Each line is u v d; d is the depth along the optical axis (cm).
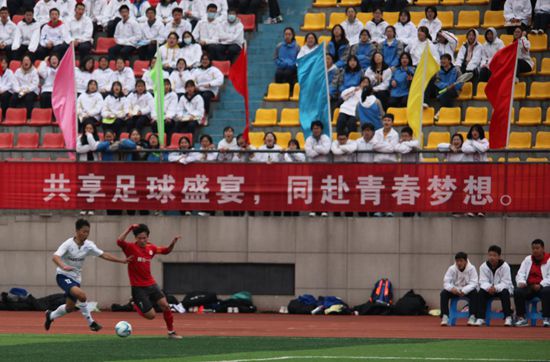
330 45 7794
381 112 7138
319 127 6619
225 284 6719
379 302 6406
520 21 8019
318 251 6619
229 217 6706
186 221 6731
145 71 7900
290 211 6644
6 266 6850
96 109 7675
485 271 5756
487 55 7650
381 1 8369
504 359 3784
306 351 4053
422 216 6569
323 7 8594
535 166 6444
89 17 8612
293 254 6644
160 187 6731
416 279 6544
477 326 5659
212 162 6688
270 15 8475
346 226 6600
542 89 7588
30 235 6838
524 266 5756
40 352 3969
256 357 3784
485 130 7350
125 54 8294
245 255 6681
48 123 7881
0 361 3656
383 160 6594
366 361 3681
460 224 6506
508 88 6519
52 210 6825
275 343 4419
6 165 6812
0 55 8544
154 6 8812
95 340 4522
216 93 7806
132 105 7625
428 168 6544
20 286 6831
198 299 6569
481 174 6494
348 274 6594
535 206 6444
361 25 8056
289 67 7831
